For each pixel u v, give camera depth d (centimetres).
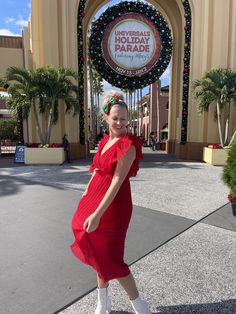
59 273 301
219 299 261
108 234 206
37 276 295
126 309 247
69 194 641
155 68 1512
